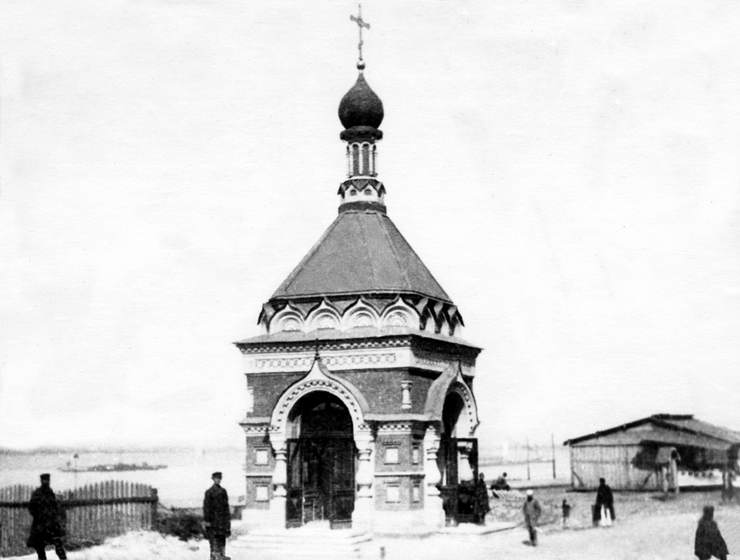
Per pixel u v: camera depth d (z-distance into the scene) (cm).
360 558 2686
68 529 2806
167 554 2731
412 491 3078
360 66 3725
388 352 3158
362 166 3625
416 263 3556
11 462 6372
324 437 3306
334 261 3422
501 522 3409
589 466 4750
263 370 3316
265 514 3194
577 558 2588
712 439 4456
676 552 2658
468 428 3434
